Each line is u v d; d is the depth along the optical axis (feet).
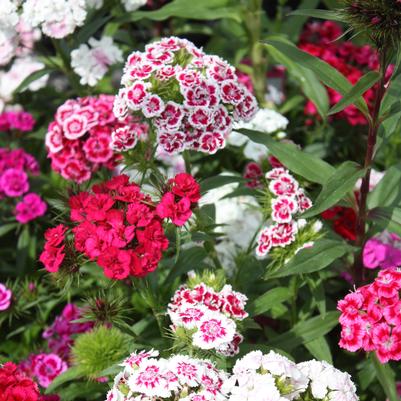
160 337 3.48
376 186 3.55
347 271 3.55
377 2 3.09
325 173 3.39
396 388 3.47
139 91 3.28
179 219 3.16
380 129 3.40
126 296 3.71
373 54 4.18
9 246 4.13
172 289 3.57
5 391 3.00
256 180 3.59
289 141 3.77
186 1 4.11
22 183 3.93
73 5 3.79
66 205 3.41
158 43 3.41
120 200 3.22
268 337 3.59
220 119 3.31
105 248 3.12
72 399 3.53
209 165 4.10
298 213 3.40
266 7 5.82
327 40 4.37
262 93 4.39
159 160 4.05
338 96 4.05
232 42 4.51
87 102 3.72
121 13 4.22
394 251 3.59
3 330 3.82
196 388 2.96
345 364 3.66
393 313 3.13
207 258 3.69
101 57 3.92
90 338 3.30
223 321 3.08
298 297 3.70
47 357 3.53
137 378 2.94
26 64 4.30
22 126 4.20
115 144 3.38
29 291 3.72
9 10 3.82
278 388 2.95
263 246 3.39
